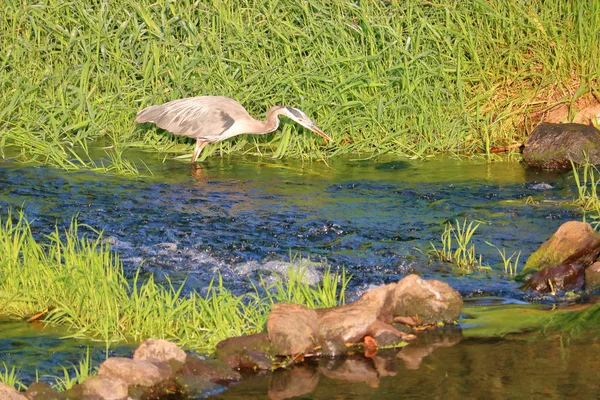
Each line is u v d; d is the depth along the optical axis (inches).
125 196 444.1
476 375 266.7
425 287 309.7
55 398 246.5
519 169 492.7
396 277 349.1
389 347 290.2
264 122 506.6
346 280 345.1
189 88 541.6
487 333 298.8
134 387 258.4
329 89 530.3
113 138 534.3
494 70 544.1
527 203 434.3
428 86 534.9
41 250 346.0
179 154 526.0
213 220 411.5
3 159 499.8
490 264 362.6
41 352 285.3
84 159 503.5
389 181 472.7
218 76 541.6
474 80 541.0
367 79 530.9
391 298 311.4
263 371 275.7
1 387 238.2
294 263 360.5
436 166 499.2
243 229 400.2
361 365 277.7
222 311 304.7
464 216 416.8
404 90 532.4
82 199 437.7
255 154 525.3
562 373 266.4
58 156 494.3
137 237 388.8
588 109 526.0
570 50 542.9
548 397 251.1
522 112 534.6
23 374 269.6
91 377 253.6
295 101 535.5
